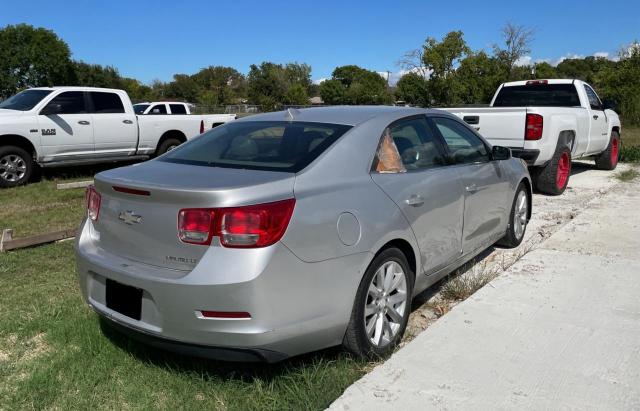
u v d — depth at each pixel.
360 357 3.29
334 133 3.55
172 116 12.59
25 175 10.16
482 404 2.80
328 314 3.04
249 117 4.29
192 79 112.81
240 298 2.71
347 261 3.09
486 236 5.00
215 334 2.77
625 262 5.01
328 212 3.05
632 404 2.80
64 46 57.53
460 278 4.61
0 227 6.94
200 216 2.80
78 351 3.50
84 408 2.93
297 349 2.97
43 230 6.83
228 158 3.49
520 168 5.73
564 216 7.37
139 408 2.93
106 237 3.29
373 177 3.49
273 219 2.80
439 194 4.00
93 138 11.03
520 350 3.35
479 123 8.55
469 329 3.63
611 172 11.56
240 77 119.75
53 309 4.12
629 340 3.48
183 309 2.78
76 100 10.93
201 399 3.00
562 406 2.78
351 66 108.94
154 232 2.96
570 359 3.24
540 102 10.55
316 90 114.69
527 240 6.16
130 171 3.38
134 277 2.93
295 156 3.32
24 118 10.08
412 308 4.33
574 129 9.16
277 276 2.79
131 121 11.66
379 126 3.78
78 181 10.67
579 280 4.54
